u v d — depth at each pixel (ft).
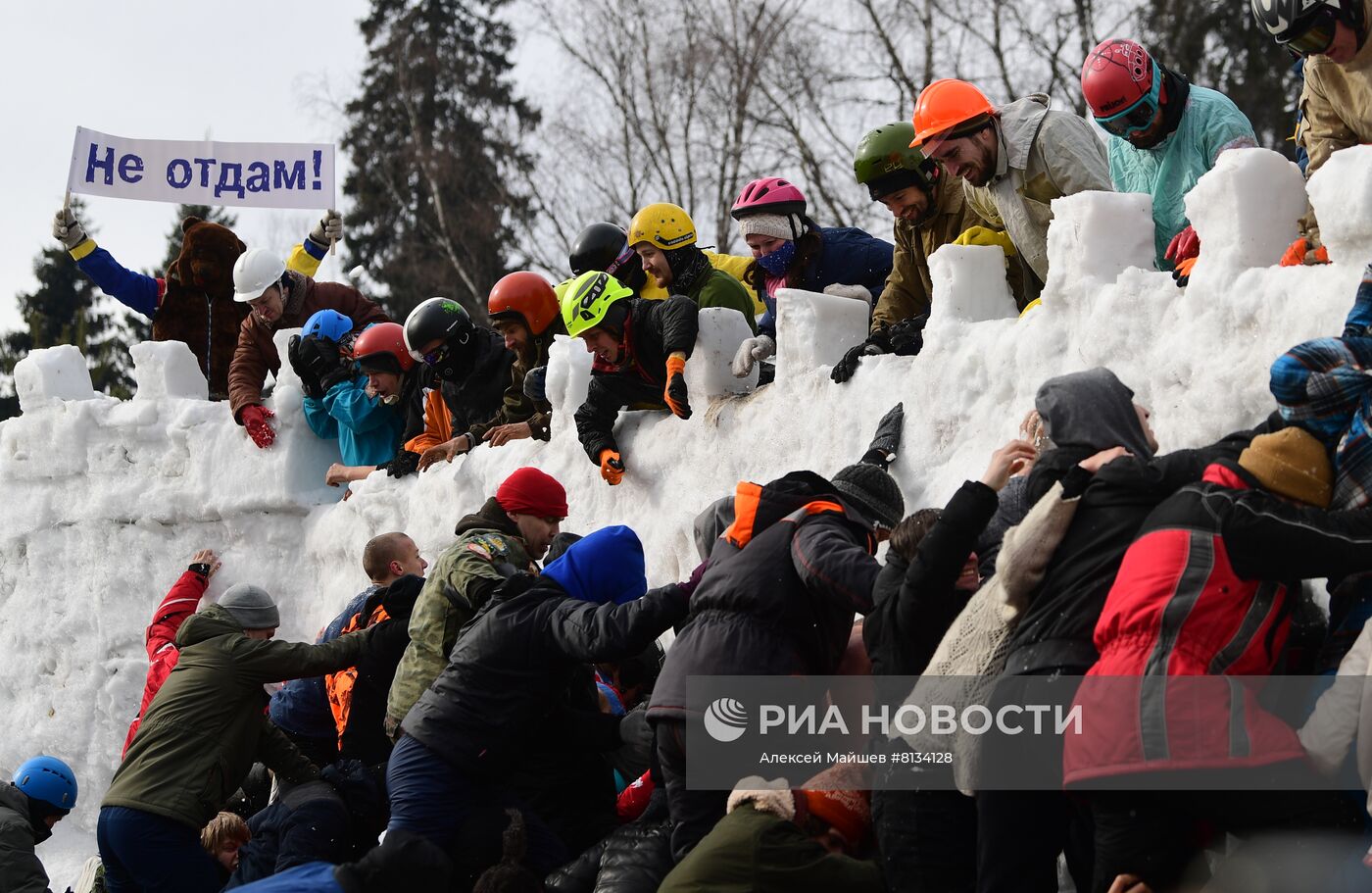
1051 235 20.02
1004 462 16.11
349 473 33.78
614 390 26.32
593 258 29.94
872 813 16.26
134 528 37.73
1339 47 17.56
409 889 18.43
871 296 26.35
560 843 20.75
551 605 20.25
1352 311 14.99
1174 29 61.46
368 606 25.61
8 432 40.09
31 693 39.27
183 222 39.09
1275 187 17.99
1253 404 17.39
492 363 30.66
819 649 17.72
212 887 23.86
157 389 37.70
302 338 34.17
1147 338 18.69
